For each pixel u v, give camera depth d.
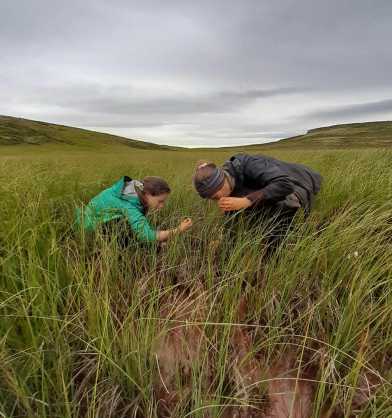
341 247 2.01
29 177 3.18
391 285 1.74
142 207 2.66
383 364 1.49
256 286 1.88
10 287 1.59
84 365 1.42
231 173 2.64
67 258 1.85
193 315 1.63
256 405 1.35
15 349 1.26
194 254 2.37
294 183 2.50
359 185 3.26
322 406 1.29
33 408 1.23
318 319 1.68
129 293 1.88
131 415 1.28
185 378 1.43
